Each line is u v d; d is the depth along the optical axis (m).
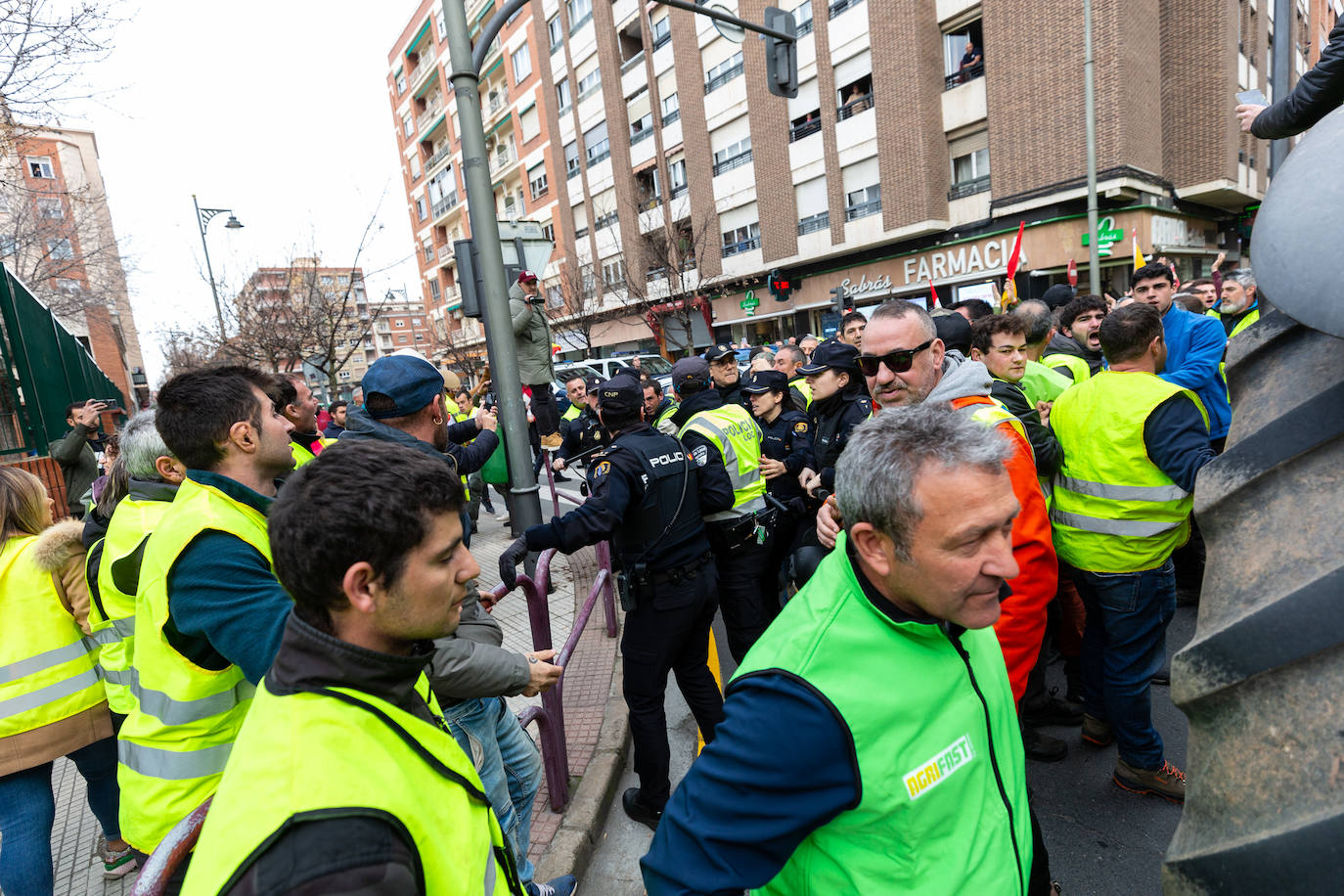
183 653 1.65
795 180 22.69
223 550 1.58
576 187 31.34
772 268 24.03
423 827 0.98
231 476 1.77
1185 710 0.91
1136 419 2.41
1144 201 17.25
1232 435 1.04
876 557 1.14
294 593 1.03
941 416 1.15
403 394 2.44
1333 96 1.72
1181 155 18.78
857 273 22.14
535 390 7.98
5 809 2.43
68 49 6.80
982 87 18.48
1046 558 2.00
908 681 1.13
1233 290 5.75
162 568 1.60
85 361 12.68
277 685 1.02
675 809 1.16
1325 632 0.75
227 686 1.70
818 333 24.05
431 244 43.16
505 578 2.73
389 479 1.02
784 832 1.08
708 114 24.86
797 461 4.16
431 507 1.04
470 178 4.77
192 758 1.67
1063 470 2.70
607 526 2.71
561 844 2.69
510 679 1.82
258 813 0.88
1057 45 16.69
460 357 33.69
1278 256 0.86
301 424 3.15
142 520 2.12
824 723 1.06
